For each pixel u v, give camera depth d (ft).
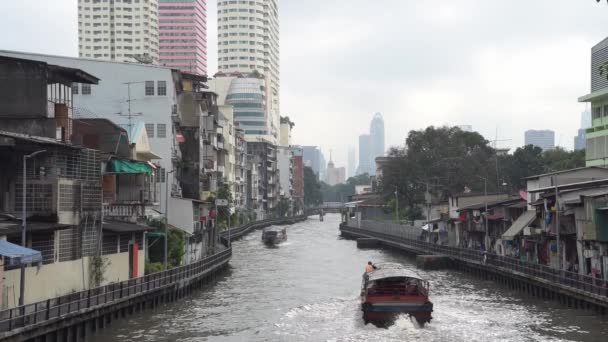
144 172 177.99
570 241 190.49
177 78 255.70
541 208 209.46
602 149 237.25
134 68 244.83
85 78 156.04
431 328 139.44
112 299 135.85
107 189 176.24
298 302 175.52
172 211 233.76
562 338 128.47
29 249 113.60
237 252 331.36
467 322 145.18
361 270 250.78
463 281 221.66
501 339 128.67
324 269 254.47
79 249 143.02
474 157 389.60
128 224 175.11
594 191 184.75
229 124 459.73
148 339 129.59
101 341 125.49
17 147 129.18
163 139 244.01
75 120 174.70
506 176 400.26
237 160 505.25
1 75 145.07
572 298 158.61
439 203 364.58
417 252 297.53
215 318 152.66
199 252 266.57
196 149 282.36
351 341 129.59
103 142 180.55
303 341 130.21
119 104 244.42
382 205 488.02
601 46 249.14
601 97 237.25
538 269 178.19
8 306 117.08
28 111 144.66
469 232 297.33
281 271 247.50
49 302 110.32
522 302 172.76
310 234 499.92
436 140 395.55
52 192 133.18
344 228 464.65
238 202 507.71
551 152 445.37
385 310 142.20
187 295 182.60
